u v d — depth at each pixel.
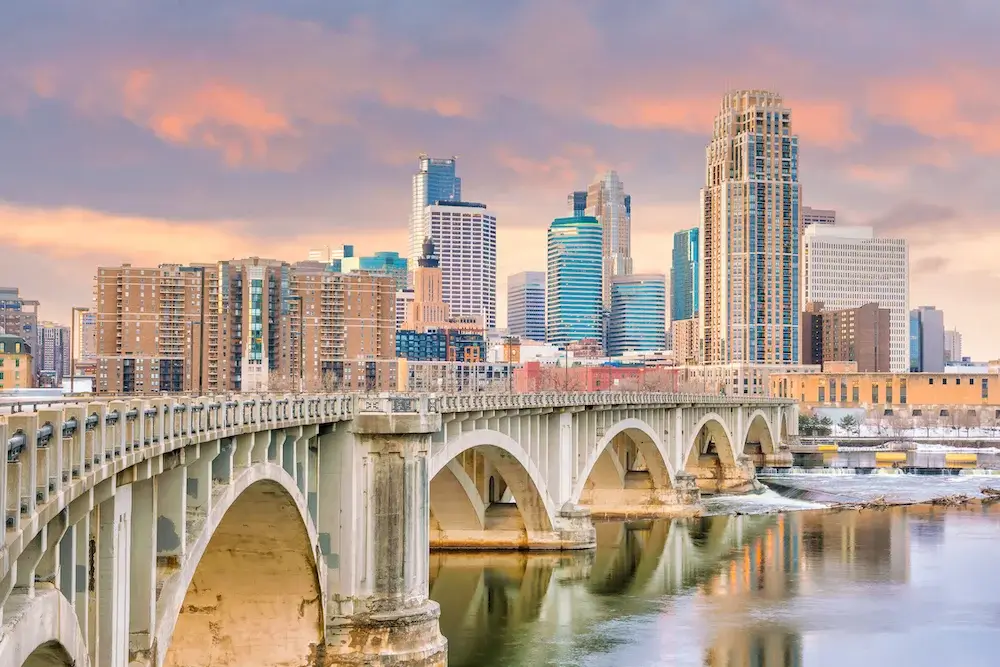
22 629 26.11
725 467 199.75
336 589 66.19
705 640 82.81
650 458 156.75
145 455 37.16
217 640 63.19
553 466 115.12
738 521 152.12
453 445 83.38
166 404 40.47
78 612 33.88
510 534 114.44
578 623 87.56
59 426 28.41
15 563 25.94
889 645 82.38
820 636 84.62
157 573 43.12
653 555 120.31
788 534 138.62
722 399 192.25
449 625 86.19
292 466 60.28
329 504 66.62
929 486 197.62
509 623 87.00
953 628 87.81
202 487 46.69
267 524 60.38
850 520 153.62
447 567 107.88
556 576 104.50
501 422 99.69
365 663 65.31
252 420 52.28
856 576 108.94
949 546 128.88
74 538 32.41
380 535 66.88
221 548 61.69
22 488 25.83
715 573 109.62
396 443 67.06
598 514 159.00
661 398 153.62
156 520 42.56
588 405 122.62
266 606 63.38
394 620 66.12
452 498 111.75
